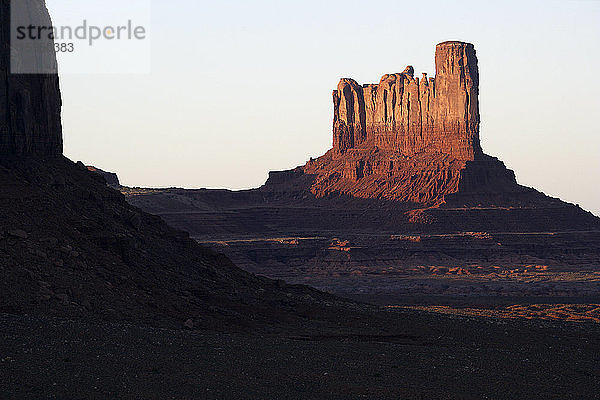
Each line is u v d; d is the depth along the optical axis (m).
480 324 144.75
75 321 91.19
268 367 81.81
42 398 63.25
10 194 116.69
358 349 98.75
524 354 111.69
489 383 86.25
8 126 130.38
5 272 99.25
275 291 148.00
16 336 78.19
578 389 88.00
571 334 144.25
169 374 73.94
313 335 115.50
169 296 114.81
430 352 102.75
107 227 129.38
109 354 76.94
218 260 151.75
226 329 108.56
